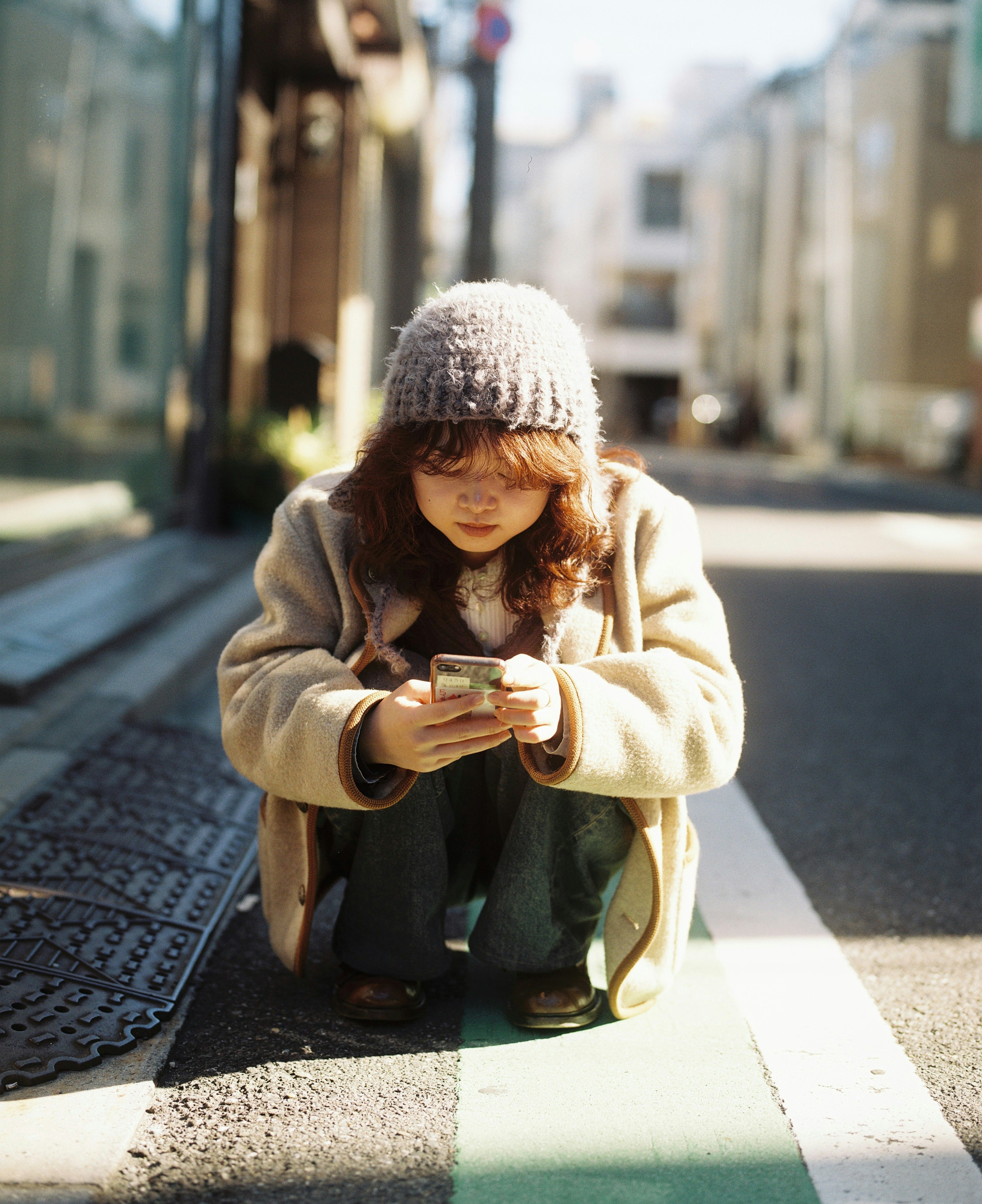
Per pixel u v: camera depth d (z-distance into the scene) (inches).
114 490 255.6
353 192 420.2
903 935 92.7
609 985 74.5
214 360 292.4
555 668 66.4
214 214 294.5
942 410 808.3
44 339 219.8
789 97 1259.2
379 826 73.4
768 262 1336.1
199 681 168.7
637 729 65.7
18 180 208.5
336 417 408.5
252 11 347.3
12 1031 70.5
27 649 147.4
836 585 293.6
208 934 86.6
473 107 621.3
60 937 82.2
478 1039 74.3
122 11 249.9
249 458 292.7
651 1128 65.0
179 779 118.9
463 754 65.3
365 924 75.9
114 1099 65.3
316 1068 70.3
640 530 74.1
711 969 85.5
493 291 66.1
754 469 912.9
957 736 156.4
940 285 944.3
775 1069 71.6
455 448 63.4
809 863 108.8
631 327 1907.0
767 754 146.0
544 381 63.5
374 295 597.0
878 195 996.6
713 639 72.1
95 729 131.3
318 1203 57.9
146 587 202.4
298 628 73.2
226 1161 61.0
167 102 285.0
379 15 424.5
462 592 71.9
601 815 72.7
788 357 1282.0
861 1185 60.3
